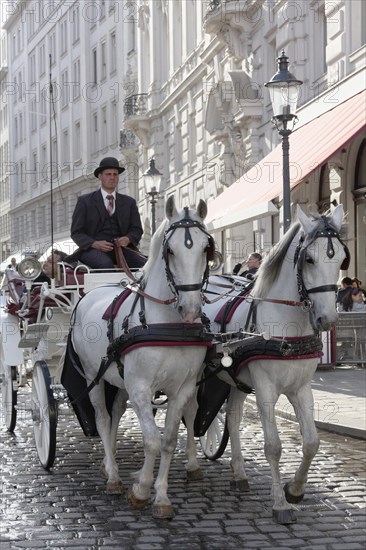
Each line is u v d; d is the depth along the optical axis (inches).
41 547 235.8
